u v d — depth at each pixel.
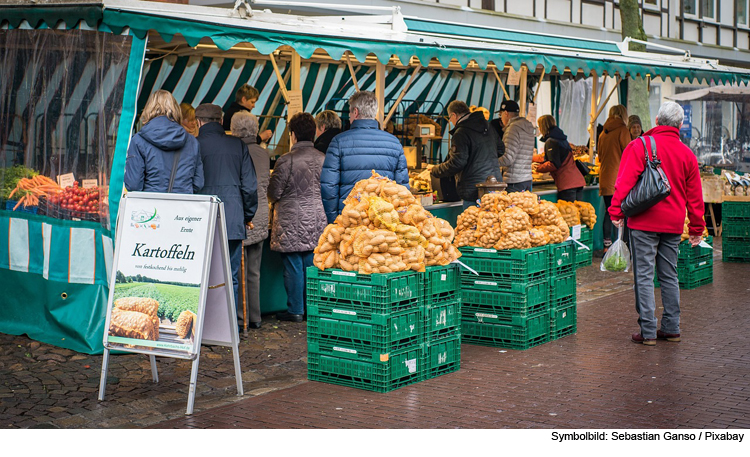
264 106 12.55
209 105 7.82
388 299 6.12
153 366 6.47
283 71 12.59
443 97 14.77
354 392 6.20
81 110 7.30
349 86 13.43
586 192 13.96
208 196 5.79
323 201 7.71
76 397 6.11
